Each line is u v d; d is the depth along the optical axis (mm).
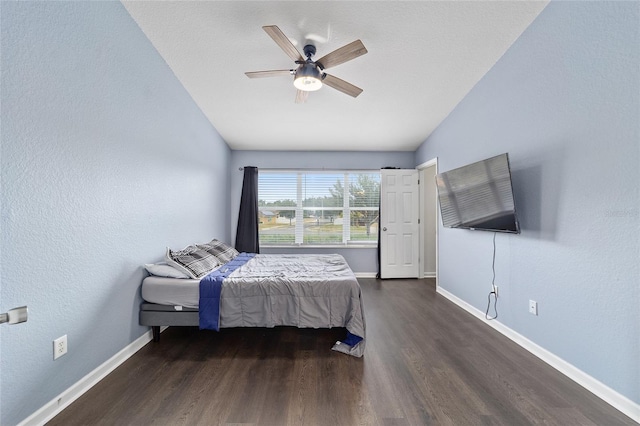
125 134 2072
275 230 4980
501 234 2582
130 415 1483
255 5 1996
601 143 1657
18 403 1317
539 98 2121
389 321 2842
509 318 2469
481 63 2633
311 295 2248
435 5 2014
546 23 2035
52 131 1483
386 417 1477
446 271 3705
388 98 3244
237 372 1903
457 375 1871
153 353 2168
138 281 2238
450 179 3072
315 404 1578
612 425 1430
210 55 2523
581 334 1786
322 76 2262
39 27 1402
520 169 2326
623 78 1535
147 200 2361
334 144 4660
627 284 1526
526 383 1783
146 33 2270
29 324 1366
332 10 2029
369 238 5004
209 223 3805
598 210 1680
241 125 3928
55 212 1505
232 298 2244
